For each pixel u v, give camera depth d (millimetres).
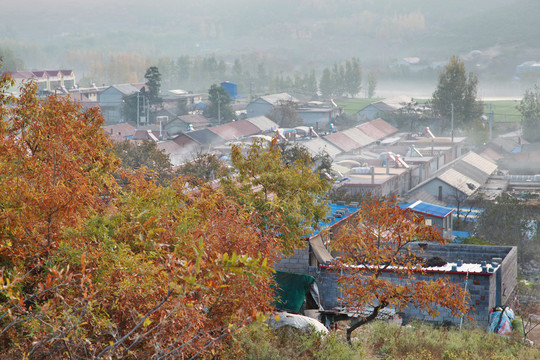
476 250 39906
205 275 11984
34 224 15984
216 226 16984
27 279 14859
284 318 22281
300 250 34125
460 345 25531
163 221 18250
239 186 30594
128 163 70000
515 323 32562
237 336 16266
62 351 12406
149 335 12945
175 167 81875
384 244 23953
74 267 15203
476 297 32781
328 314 28734
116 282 14117
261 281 15234
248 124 168000
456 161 125438
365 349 23375
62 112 25266
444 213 59031
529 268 64250
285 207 27406
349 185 94188
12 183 16609
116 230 18125
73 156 22422
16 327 12766
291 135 149250
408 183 111688
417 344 24938
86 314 11984
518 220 70500
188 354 14008
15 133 24438
